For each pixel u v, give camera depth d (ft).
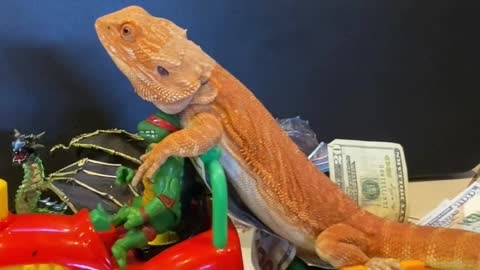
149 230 1.51
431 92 2.50
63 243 1.42
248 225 1.77
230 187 1.59
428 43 2.44
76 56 2.08
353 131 2.47
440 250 1.59
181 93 1.46
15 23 2.00
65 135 2.14
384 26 2.38
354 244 1.61
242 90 1.56
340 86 2.40
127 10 1.49
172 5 2.14
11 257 1.40
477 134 2.60
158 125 1.51
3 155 2.07
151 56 1.44
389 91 2.46
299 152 1.62
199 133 1.44
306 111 2.40
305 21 2.29
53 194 1.76
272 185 1.56
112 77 2.13
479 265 1.57
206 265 1.45
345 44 2.36
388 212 1.83
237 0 2.20
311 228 1.61
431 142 2.57
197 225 1.62
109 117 2.17
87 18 2.05
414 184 2.60
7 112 2.07
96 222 1.46
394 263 1.55
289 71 2.33
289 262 1.70
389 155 1.85
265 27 2.25
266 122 1.57
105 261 1.43
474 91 2.54
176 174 1.49
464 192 1.85
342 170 1.82
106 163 1.79
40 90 2.08
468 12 2.44
